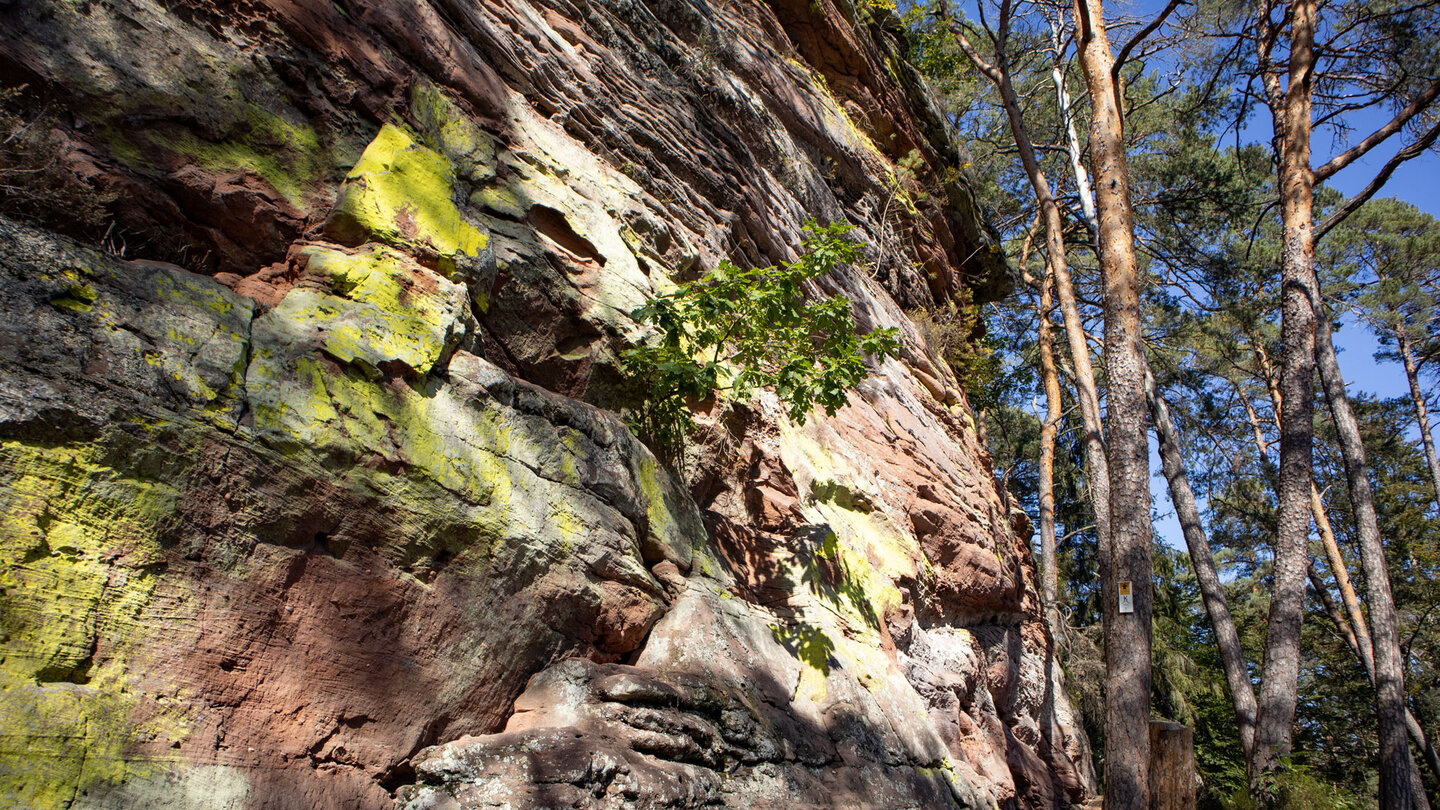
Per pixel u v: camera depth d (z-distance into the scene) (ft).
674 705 15.20
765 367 25.04
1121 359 32.83
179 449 10.48
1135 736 28.76
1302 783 34.04
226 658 10.45
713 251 26.63
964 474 38.24
